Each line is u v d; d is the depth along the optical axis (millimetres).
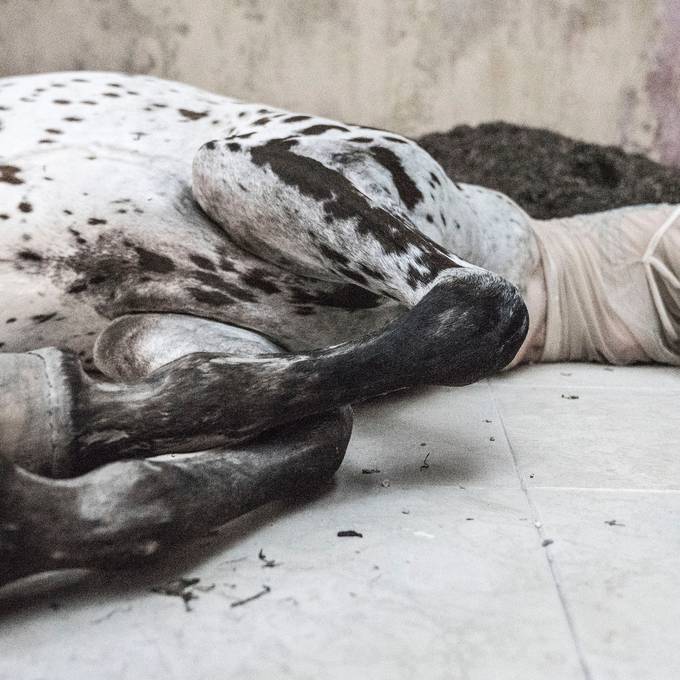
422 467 2264
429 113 5625
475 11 5520
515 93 5605
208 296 2412
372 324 2607
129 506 1615
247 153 2248
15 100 2467
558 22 5527
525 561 1730
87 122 2441
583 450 2406
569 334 3322
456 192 2654
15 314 2326
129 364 2361
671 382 3170
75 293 2348
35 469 1740
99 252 2326
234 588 1632
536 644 1458
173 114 2572
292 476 1966
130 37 5445
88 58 5445
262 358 1945
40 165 2301
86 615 1552
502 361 2062
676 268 3184
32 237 2260
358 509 1983
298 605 1570
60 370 1785
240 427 1893
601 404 2861
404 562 1722
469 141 5191
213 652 1438
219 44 5504
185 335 2320
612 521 1930
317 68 5566
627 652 1441
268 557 1751
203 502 1732
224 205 2297
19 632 1499
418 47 5562
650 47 5496
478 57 5570
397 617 1530
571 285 3270
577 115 5613
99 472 1644
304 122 2381
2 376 1736
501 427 2607
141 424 1815
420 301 2031
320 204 2158
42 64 5414
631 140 5590
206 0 5445
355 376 1961
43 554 1544
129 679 1371
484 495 2072
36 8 5355
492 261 2979
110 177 2330
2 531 1506
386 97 5609
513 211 3184
